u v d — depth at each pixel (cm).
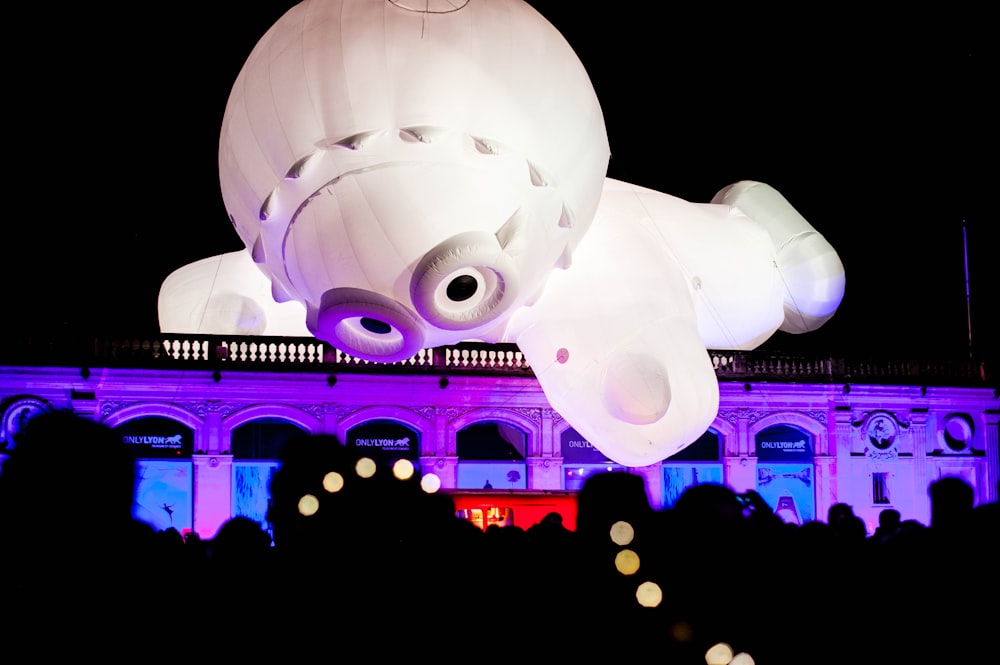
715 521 639
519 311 2319
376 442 3014
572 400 2312
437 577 586
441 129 1639
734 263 2948
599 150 1898
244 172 1773
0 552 470
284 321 2969
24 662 460
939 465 3472
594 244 2359
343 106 1631
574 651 596
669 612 612
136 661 482
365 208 1656
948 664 698
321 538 572
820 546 746
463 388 3059
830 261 3102
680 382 2277
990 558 717
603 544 636
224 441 2884
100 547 481
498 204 1688
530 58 1734
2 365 2734
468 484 3056
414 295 1691
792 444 3350
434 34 1666
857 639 677
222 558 611
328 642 546
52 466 475
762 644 625
